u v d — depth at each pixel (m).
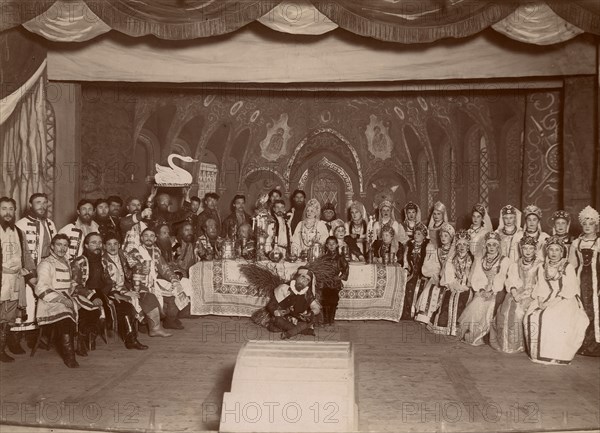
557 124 11.51
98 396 5.95
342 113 13.94
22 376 6.63
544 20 8.52
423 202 13.64
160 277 9.02
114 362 7.23
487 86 11.23
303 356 4.74
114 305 7.96
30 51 9.23
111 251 8.33
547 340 7.25
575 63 9.52
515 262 8.02
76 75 9.88
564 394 6.11
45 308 7.04
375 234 10.66
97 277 8.00
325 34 9.89
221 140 13.77
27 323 7.57
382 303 9.56
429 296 9.11
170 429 5.07
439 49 9.78
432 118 13.52
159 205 10.71
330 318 9.28
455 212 13.41
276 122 13.96
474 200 13.27
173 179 10.75
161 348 7.90
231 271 9.56
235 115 13.81
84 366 7.04
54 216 10.10
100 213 9.23
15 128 8.92
